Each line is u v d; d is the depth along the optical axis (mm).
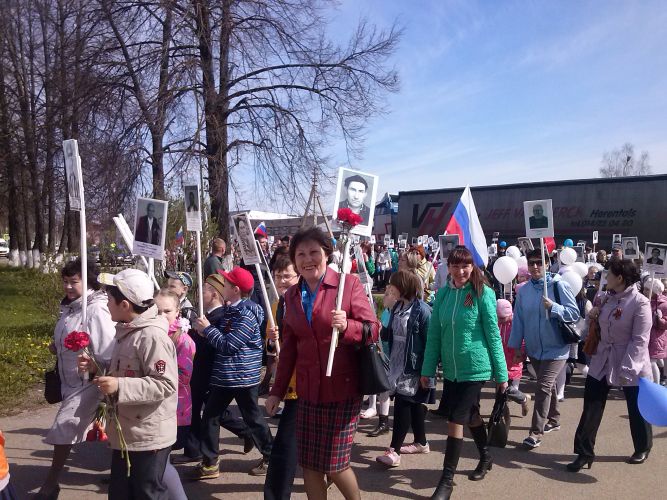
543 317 5586
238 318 4488
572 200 25875
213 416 4609
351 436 3352
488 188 28203
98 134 15289
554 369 5562
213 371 4582
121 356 3139
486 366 4398
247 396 4586
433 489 4586
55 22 17766
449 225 8344
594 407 4961
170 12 14922
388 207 33312
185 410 4609
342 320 3188
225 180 15414
